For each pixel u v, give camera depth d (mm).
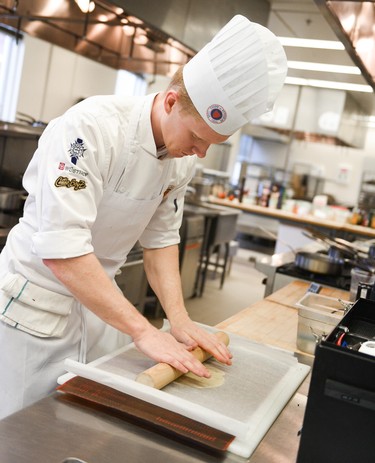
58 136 1230
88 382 1036
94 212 1251
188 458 872
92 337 1548
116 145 1294
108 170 1315
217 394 1097
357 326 1115
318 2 1851
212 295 5742
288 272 2691
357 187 9719
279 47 1156
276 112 8305
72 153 1201
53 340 1424
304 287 2459
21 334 1378
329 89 7953
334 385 790
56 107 6352
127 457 847
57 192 1178
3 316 1373
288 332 1729
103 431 912
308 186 9602
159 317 4680
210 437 910
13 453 803
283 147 9852
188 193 6117
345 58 5766
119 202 1394
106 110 1283
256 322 1783
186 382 1133
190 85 1152
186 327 1353
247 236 8344
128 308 1174
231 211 5891
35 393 1416
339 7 1963
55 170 1197
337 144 8844
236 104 1134
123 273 3586
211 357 1309
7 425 877
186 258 4875
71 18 3250
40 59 5895
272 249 8211
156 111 1317
